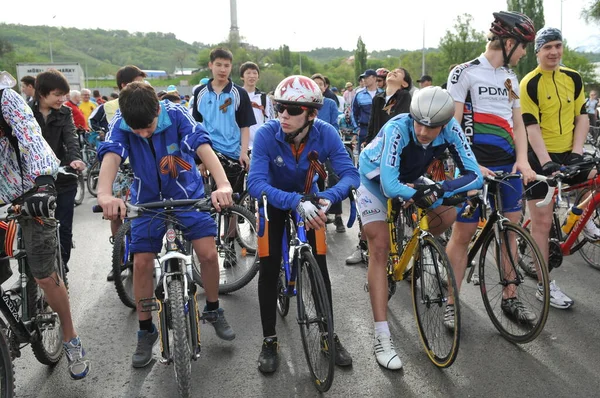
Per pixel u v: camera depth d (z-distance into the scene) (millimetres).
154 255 3066
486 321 3617
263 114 6273
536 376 2912
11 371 2383
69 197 4266
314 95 2789
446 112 2809
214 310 3346
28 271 2895
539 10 35688
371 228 3221
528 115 3902
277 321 3750
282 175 3025
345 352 3125
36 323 2912
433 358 3092
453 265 3623
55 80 4168
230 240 4426
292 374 3053
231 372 3090
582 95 3953
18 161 2781
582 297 3961
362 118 7695
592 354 3121
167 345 2721
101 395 2898
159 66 183875
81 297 4348
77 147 4332
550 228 4117
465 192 2994
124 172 5555
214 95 5094
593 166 3562
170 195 3020
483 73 3510
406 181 3322
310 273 2812
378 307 3193
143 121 2660
